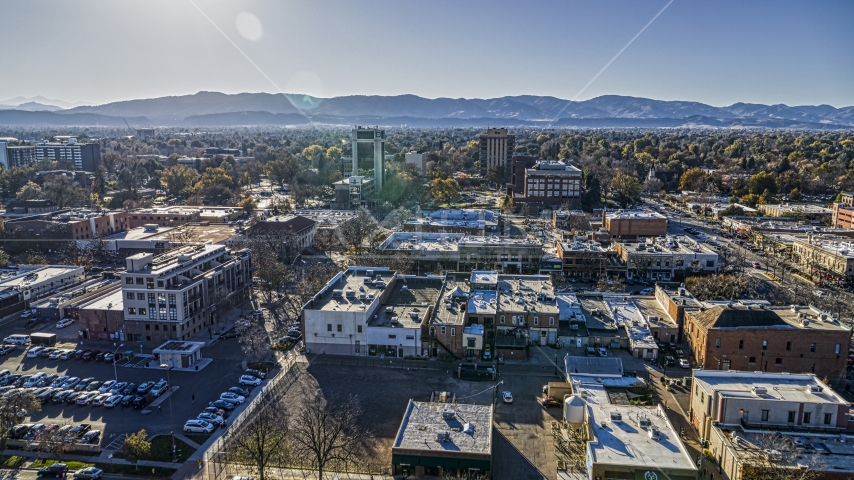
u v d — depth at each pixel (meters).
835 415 82.69
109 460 87.19
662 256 181.25
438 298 135.88
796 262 195.25
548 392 103.50
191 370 117.38
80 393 106.38
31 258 195.62
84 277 180.38
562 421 96.56
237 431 93.75
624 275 183.25
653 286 175.00
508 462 84.88
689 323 123.50
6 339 132.38
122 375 115.56
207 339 134.12
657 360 120.44
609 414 86.50
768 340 109.81
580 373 105.00
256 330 136.38
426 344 122.00
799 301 150.50
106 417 99.44
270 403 103.06
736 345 110.75
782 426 83.44
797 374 93.44
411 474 81.50
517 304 131.88
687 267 181.12
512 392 107.19
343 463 85.50
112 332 133.75
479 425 86.19
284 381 111.88
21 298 154.38
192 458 87.56
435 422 87.00
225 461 86.50
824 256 180.50
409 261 184.00
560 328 131.12
